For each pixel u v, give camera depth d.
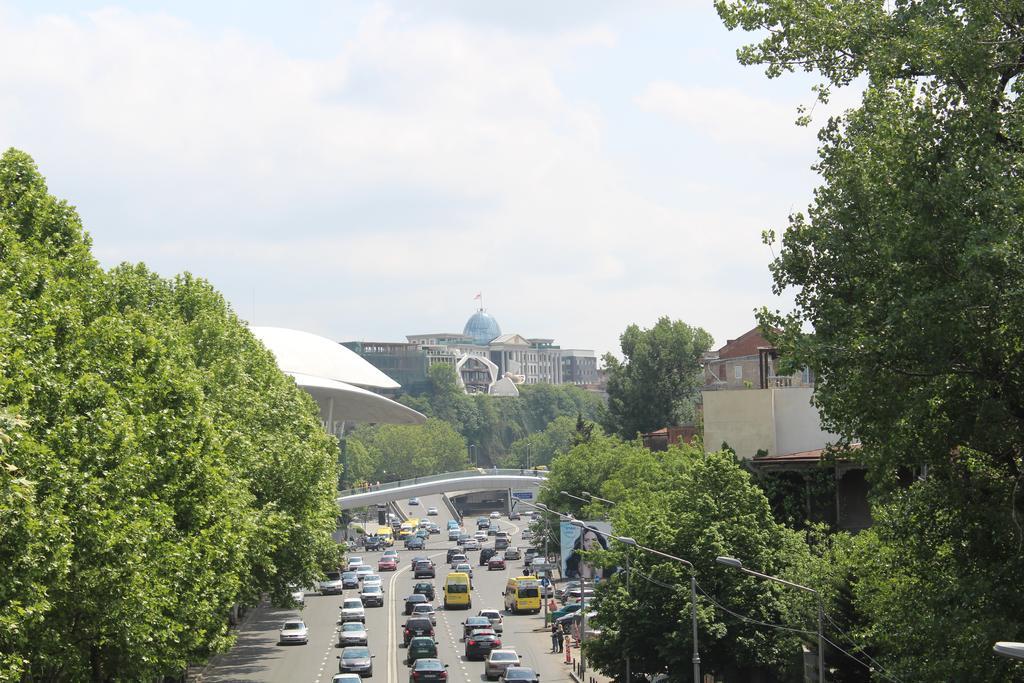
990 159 31.94
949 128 33.03
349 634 101.44
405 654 97.56
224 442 68.06
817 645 58.22
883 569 41.84
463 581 135.25
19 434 35.91
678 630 61.28
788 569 61.31
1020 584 33.25
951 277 32.16
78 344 46.97
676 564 62.69
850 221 35.16
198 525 53.97
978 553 34.94
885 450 35.22
